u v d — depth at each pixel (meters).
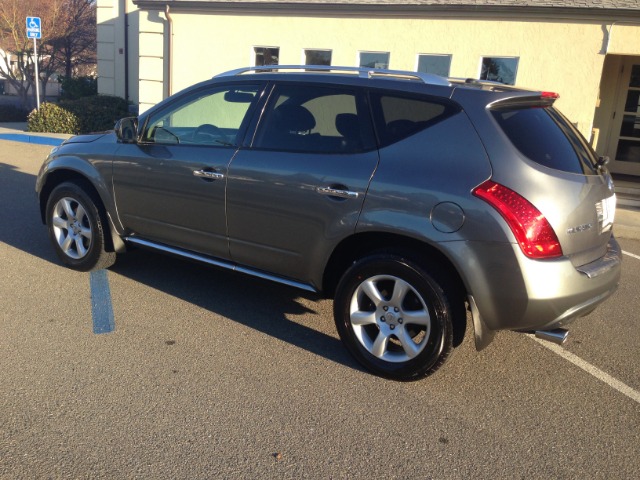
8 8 21.48
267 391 3.48
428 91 3.57
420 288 3.44
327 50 11.83
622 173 11.81
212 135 4.38
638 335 4.68
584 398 3.63
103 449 2.86
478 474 2.85
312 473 2.79
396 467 2.87
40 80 26.50
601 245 3.68
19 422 3.04
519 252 3.19
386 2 11.01
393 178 3.49
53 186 5.42
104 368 3.62
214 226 4.29
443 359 3.47
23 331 4.05
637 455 3.06
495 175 3.26
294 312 4.68
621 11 9.47
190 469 2.76
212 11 12.53
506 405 3.49
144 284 5.07
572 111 10.17
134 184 4.66
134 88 18.70
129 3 18.09
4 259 5.50
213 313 4.55
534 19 10.13
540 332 3.43
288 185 3.85
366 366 3.74
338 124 3.81
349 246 3.80
